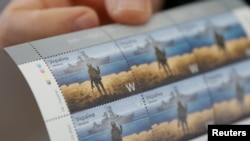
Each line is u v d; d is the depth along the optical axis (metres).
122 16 0.30
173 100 0.27
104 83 0.26
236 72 0.30
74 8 0.31
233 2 0.33
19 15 0.32
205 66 0.29
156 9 0.39
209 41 0.30
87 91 0.25
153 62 0.28
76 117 0.25
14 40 0.32
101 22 0.36
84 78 0.26
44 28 0.31
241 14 0.32
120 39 0.28
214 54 0.30
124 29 0.29
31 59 0.26
